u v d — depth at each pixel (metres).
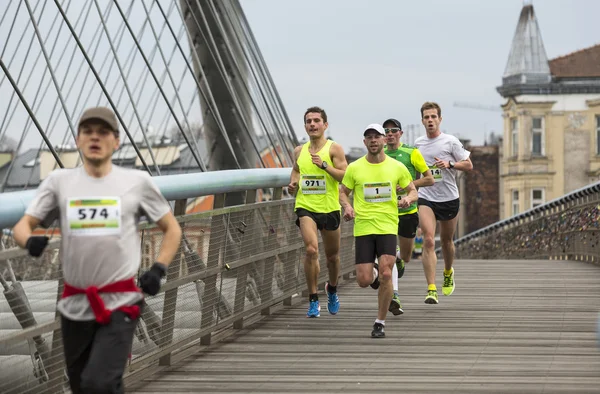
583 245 21.80
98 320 5.46
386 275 10.21
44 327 6.65
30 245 5.41
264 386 8.08
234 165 25.72
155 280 5.56
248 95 26.25
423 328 10.78
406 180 10.38
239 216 10.60
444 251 12.87
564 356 9.16
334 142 11.38
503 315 11.70
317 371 8.64
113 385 5.41
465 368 8.65
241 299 10.70
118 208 5.55
